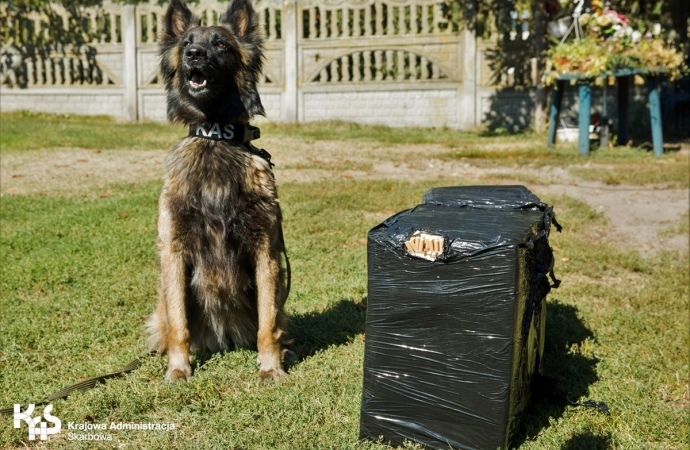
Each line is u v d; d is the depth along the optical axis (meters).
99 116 17.77
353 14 16.62
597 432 3.59
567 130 14.35
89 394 3.89
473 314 3.13
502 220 3.47
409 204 8.56
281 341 4.46
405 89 16.62
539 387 3.95
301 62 16.91
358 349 4.62
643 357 4.61
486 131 16.03
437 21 16.25
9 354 4.49
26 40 17.95
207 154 4.14
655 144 12.40
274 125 16.81
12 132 13.97
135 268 6.34
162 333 4.49
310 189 9.39
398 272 3.23
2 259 6.48
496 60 16.16
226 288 4.26
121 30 17.38
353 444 3.33
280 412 3.68
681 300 5.76
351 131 15.82
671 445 3.55
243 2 4.60
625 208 8.88
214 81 4.12
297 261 6.63
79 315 5.18
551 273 3.72
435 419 3.25
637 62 11.73
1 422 3.62
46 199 8.85
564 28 12.83
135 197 8.69
